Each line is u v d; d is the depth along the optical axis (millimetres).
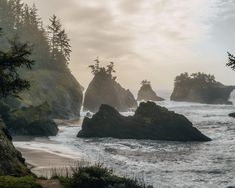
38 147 41969
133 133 55531
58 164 30891
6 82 17500
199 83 190625
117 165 32531
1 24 120438
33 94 92062
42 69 112875
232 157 38031
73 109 108500
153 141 52688
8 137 23656
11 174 18625
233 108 136125
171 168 31531
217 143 50188
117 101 141125
